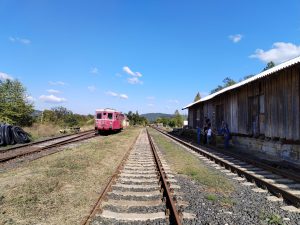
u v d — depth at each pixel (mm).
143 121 102625
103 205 6816
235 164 12734
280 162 13242
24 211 6375
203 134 24375
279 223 5730
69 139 24953
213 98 24672
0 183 8742
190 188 8609
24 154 15219
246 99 18719
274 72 12570
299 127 12633
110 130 35969
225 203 7074
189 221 5883
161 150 18828
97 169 11289
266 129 15703
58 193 7762
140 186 8711
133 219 5969
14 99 33938
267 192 8180
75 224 5703
